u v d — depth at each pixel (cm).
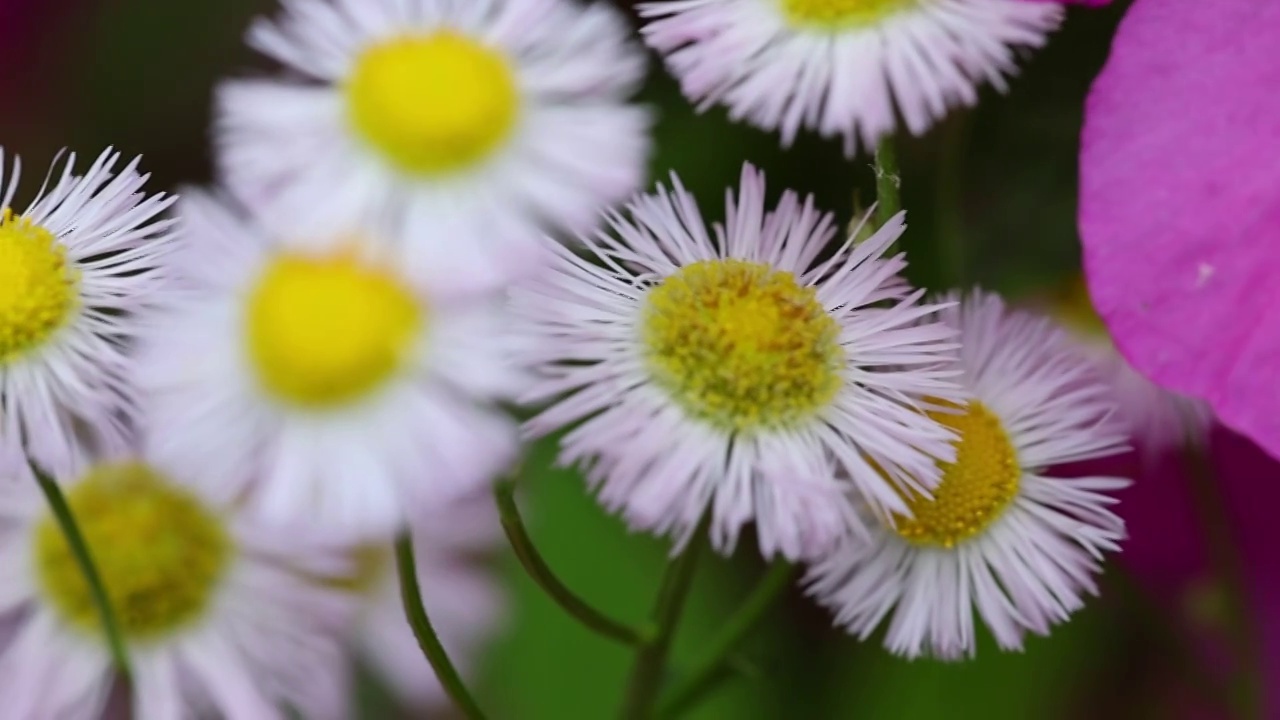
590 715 26
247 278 21
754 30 21
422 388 21
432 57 22
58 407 21
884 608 21
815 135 26
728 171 26
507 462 21
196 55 30
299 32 23
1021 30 21
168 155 30
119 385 21
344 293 21
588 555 26
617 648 26
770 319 20
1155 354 21
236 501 23
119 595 23
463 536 25
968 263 25
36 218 21
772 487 20
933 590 21
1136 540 26
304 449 21
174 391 21
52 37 30
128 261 21
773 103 21
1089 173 21
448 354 21
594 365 21
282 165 22
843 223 26
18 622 23
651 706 22
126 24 30
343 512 20
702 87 21
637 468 20
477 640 25
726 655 22
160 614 23
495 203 22
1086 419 21
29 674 23
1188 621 26
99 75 30
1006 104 25
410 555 21
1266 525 26
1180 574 26
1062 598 21
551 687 26
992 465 21
